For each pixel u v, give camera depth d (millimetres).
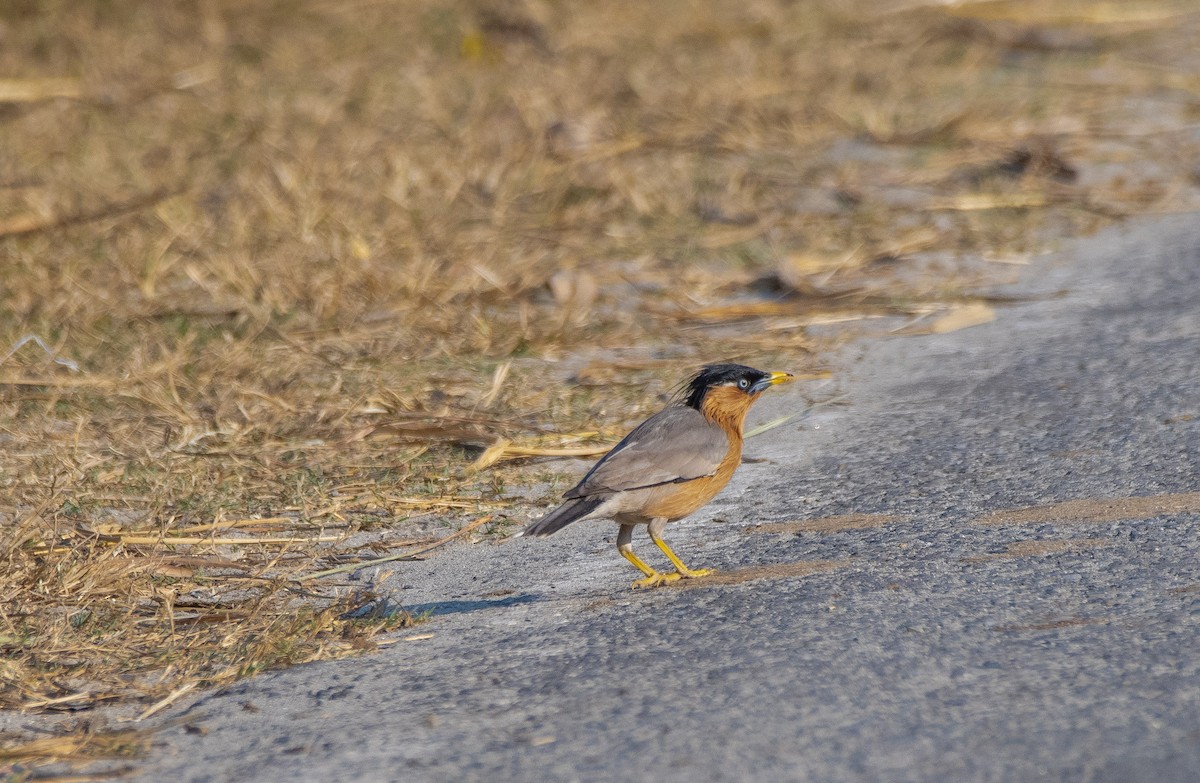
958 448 11367
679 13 29984
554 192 19750
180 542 10078
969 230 18219
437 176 19891
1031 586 8344
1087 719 6594
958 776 6172
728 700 7082
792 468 11359
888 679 7188
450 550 10125
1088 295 15484
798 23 29438
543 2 29672
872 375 13570
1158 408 11734
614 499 9148
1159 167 20547
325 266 16703
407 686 7664
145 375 13688
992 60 27203
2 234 18078
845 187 20000
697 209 19328
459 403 13016
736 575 9148
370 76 25703
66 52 26469
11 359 14219
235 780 6664
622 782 6336
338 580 9609
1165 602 7918
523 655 8000
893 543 9398
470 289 16297
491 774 6520
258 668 8062
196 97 24469
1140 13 30438
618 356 14422
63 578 9070
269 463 11664
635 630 8234
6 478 11273
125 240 17641
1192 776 5996
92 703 7699
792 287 16266
